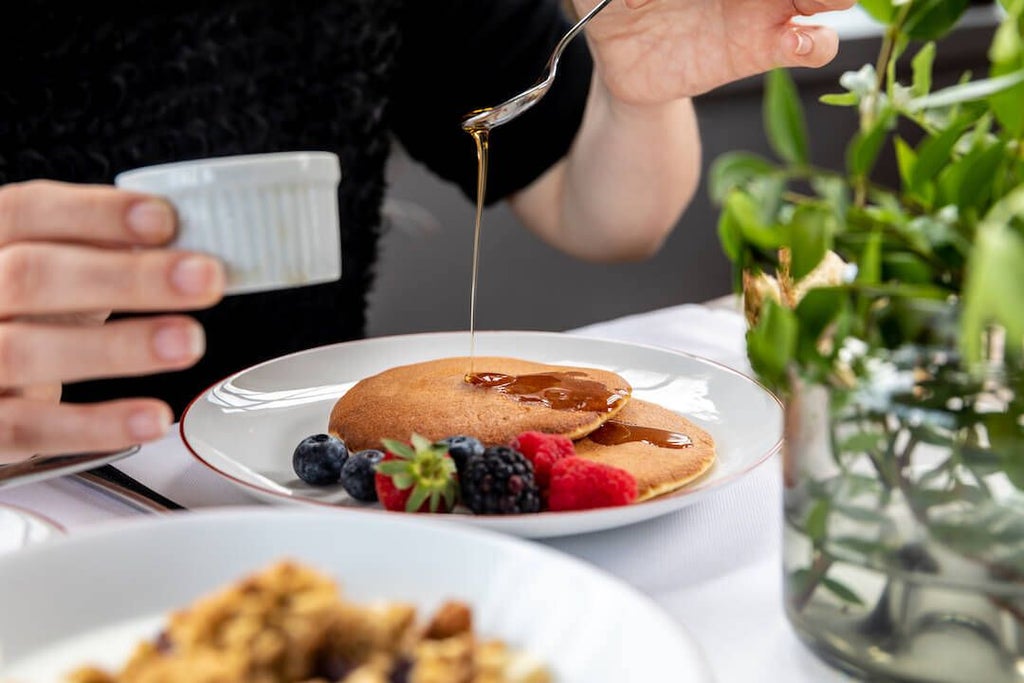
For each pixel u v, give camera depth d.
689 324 0.83
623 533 0.55
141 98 0.85
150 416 0.54
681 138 0.99
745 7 0.76
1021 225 0.42
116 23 0.84
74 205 0.52
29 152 0.83
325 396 0.69
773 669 0.47
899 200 0.46
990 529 0.43
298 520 0.47
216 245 0.47
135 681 0.41
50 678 0.43
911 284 0.44
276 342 0.96
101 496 0.57
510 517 0.53
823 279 0.47
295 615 0.41
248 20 0.88
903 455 0.44
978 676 0.44
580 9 0.81
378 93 0.98
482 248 1.65
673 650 0.41
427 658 0.41
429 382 0.66
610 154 1.00
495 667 0.41
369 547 0.46
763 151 1.89
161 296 0.47
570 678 0.42
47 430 0.54
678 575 0.52
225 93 0.88
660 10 0.79
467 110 1.06
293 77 0.91
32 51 0.82
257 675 0.40
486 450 0.56
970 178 0.45
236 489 0.59
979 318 0.40
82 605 0.45
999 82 0.44
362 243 1.00
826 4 0.73
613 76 0.82
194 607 0.42
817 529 0.45
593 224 1.04
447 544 0.46
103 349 0.52
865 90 0.52
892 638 0.45
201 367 0.92
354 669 0.41
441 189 1.57
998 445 0.43
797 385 0.45
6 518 0.53
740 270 0.48
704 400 0.67
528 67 1.05
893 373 0.43
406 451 0.55
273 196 0.47
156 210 0.47
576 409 0.63
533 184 1.08
